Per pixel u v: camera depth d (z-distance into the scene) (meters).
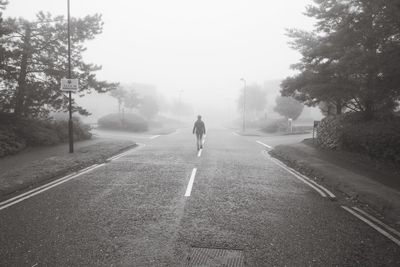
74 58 20.39
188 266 3.83
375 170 10.41
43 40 18.55
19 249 4.23
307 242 4.61
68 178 8.99
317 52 16.08
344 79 15.26
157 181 8.63
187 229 5.05
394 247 4.49
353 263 3.98
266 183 8.65
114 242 4.50
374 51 12.66
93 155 12.92
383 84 11.48
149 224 5.25
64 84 13.10
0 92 16.97
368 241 4.69
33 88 17.45
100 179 8.87
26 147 14.78
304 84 17.64
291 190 7.90
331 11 15.23
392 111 16.03
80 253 4.14
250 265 3.88
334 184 8.38
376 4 10.82
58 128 18.67
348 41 14.14
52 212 5.83
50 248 4.27
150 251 4.23
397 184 8.38
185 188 7.84
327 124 17.25
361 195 7.08
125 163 11.83
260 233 4.93
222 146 18.89
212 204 6.48
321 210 6.22
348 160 12.48
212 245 4.45
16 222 5.27
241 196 7.17
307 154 14.02
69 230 4.93
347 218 5.75
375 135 11.58
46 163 10.61
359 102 16.69
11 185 7.52
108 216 5.64
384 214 6.00
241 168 11.01
